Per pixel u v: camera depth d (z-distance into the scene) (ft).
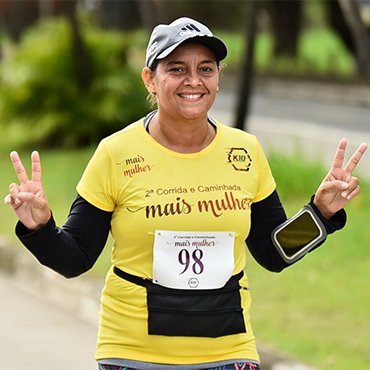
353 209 56.34
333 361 33.81
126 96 89.30
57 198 65.05
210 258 19.80
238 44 227.20
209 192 19.86
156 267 19.63
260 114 114.93
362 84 146.61
